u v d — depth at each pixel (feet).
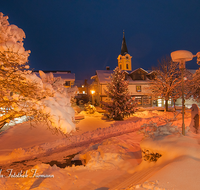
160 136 16.58
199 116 26.48
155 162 14.84
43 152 26.32
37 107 14.20
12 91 13.98
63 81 18.10
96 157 19.08
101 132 39.65
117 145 23.95
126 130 43.55
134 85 110.01
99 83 110.11
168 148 13.75
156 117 59.06
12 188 13.29
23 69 13.88
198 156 11.87
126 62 157.07
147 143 15.88
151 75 109.81
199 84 47.50
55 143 30.25
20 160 23.20
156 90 85.56
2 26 12.64
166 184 9.11
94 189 12.92
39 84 14.35
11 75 13.12
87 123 51.62
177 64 79.56
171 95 80.48
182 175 9.84
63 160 23.29
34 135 35.81
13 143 30.48
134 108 61.77
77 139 33.47
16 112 13.62
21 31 14.05
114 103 62.49
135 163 18.26
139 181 10.52
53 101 15.52
